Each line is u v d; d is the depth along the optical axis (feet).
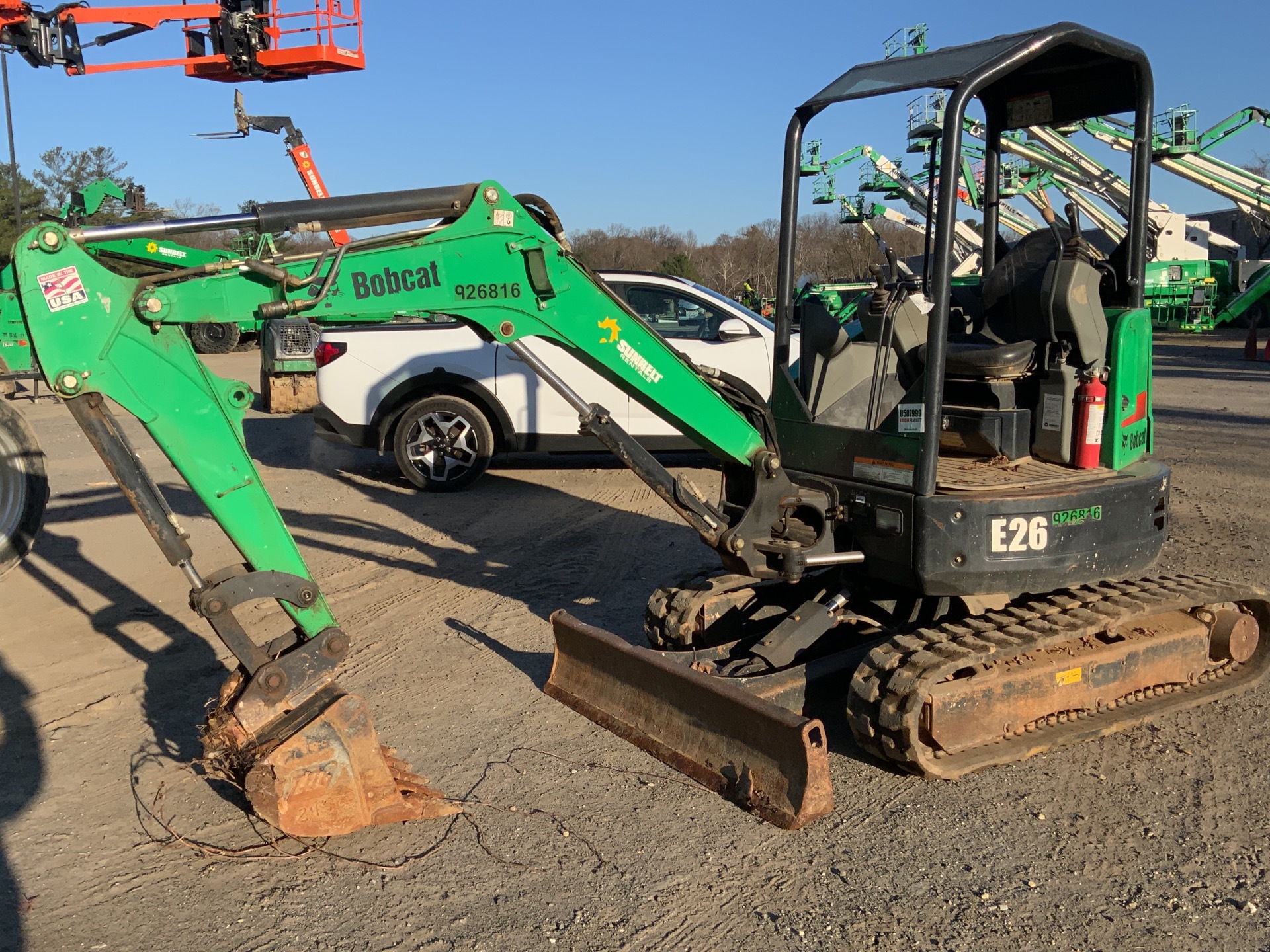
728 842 11.26
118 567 22.24
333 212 10.84
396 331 29.37
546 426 29.50
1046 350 14.30
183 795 12.40
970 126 17.35
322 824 10.97
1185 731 14.05
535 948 9.41
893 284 15.14
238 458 10.39
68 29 31.55
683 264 142.82
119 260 14.55
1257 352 79.15
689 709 12.94
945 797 12.28
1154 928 9.60
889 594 14.89
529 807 12.01
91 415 9.94
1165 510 14.38
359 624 18.75
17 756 13.39
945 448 15.44
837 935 9.57
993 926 9.68
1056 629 12.82
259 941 9.53
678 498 13.41
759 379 29.43
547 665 16.53
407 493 29.81
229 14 39.24
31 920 9.86
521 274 11.75
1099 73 15.19
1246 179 97.91
